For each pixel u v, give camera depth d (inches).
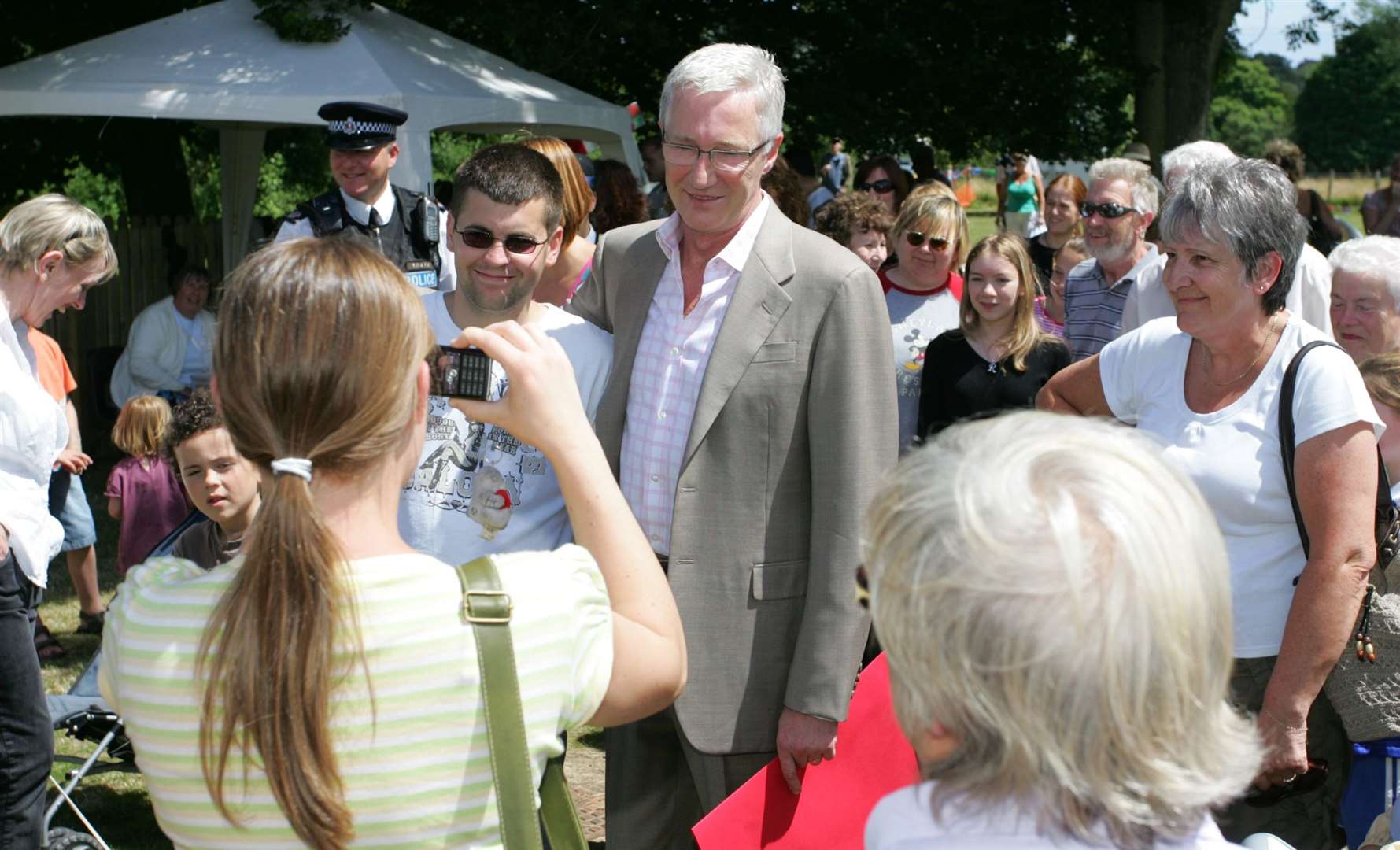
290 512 50.5
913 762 107.3
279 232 189.3
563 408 62.9
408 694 51.3
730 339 105.6
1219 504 100.0
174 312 322.0
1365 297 133.2
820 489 104.6
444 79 317.1
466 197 109.7
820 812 106.0
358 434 52.1
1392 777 102.2
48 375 206.8
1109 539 40.9
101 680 56.4
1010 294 167.6
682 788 121.1
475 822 52.0
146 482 213.3
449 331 112.7
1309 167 2605.8
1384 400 108.7
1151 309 183.6
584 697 55.1
